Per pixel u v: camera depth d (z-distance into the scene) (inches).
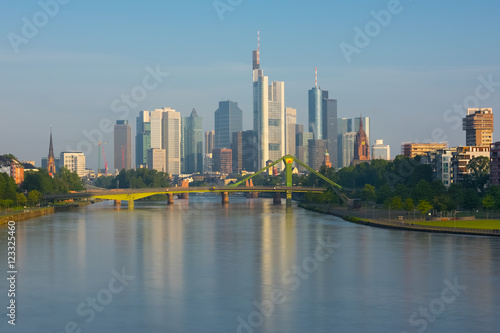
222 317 4379.9
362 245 7775.6
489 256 6727.4
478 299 4837.6
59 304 4744.1
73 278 5713.6
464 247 7391.7
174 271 6063.0
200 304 4726.9
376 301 4798.2
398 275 5757.9
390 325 4178.2
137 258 6924.2
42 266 6373.0
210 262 6614.2
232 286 5344.5
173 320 4313.5
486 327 4131.4
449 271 5910.4
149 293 5083.7
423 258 6653.5
